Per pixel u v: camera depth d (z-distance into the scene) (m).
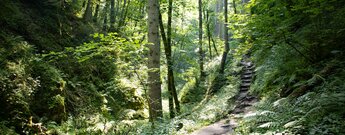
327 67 6.37
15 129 6.68
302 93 6.20
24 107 7.07
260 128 5.66
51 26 12.10
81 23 15.47
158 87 7.70
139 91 12.41
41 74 8.47
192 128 7.66
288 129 4.75
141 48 6.96
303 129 4.60
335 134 4.16
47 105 7.96
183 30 17.44
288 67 7.86
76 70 10.98
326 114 4.74
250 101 9.53
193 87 17.59
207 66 19.67
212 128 7.40
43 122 7.53
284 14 8.41
